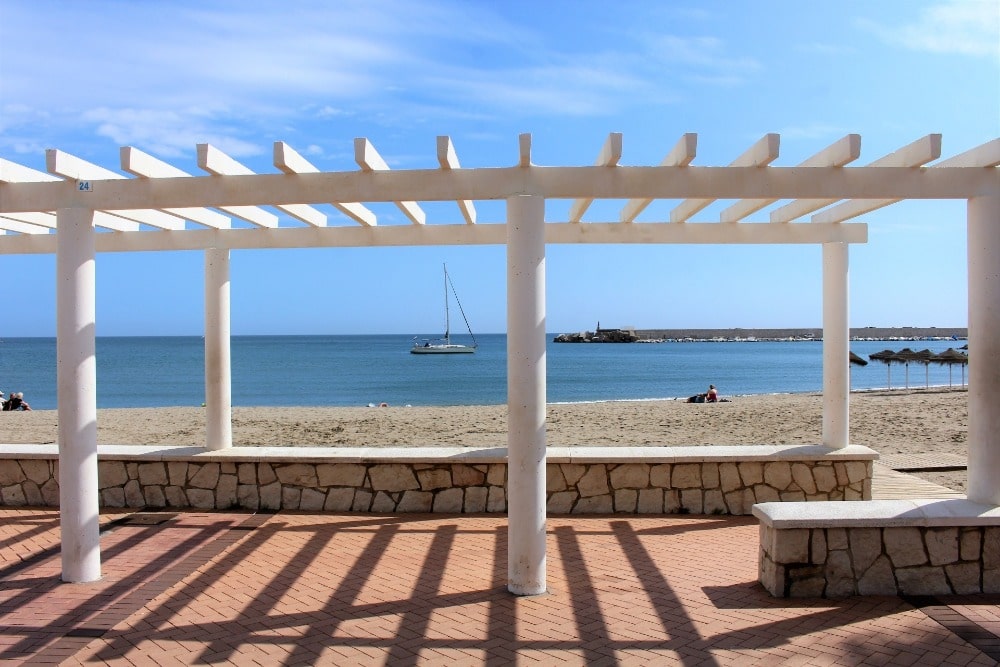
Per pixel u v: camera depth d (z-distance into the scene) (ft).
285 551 18.39
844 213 20.76
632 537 19.74
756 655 12.00
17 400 69.31
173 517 21.80
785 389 134.21
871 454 22.22
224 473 23.02
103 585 15.78
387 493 22.67
